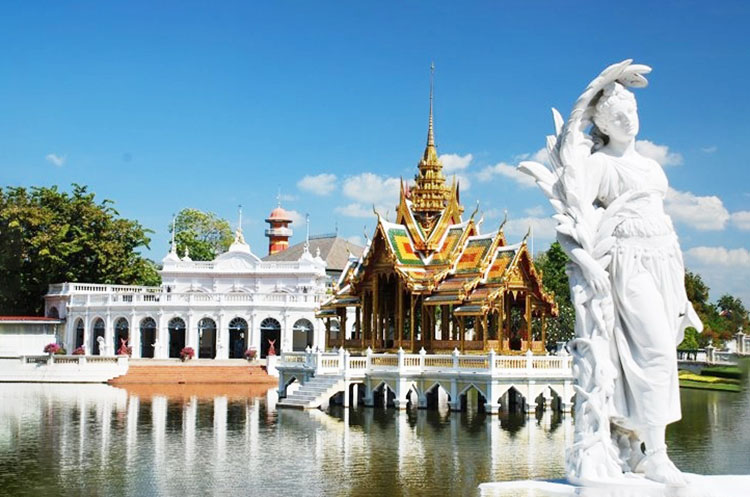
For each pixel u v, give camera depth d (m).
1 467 27.88
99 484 24.88
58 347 81.56
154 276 110.19
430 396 48.34
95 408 48.19
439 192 54.19
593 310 16.34
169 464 28.44
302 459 29.34
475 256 48.06
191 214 127.50
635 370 16.05
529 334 47.81
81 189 101.12
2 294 94.56
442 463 28.22
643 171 17.09
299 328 84.38
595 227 16.73
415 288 47.78
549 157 17.67
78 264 98.81
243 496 23.08
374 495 23.03
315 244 121.44
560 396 44.09
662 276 16.42
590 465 16.08
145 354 93.44
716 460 28.80
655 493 15.41
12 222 94.75
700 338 90.38
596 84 16.70
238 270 95.88
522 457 29.42
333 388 46.66
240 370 73.88
